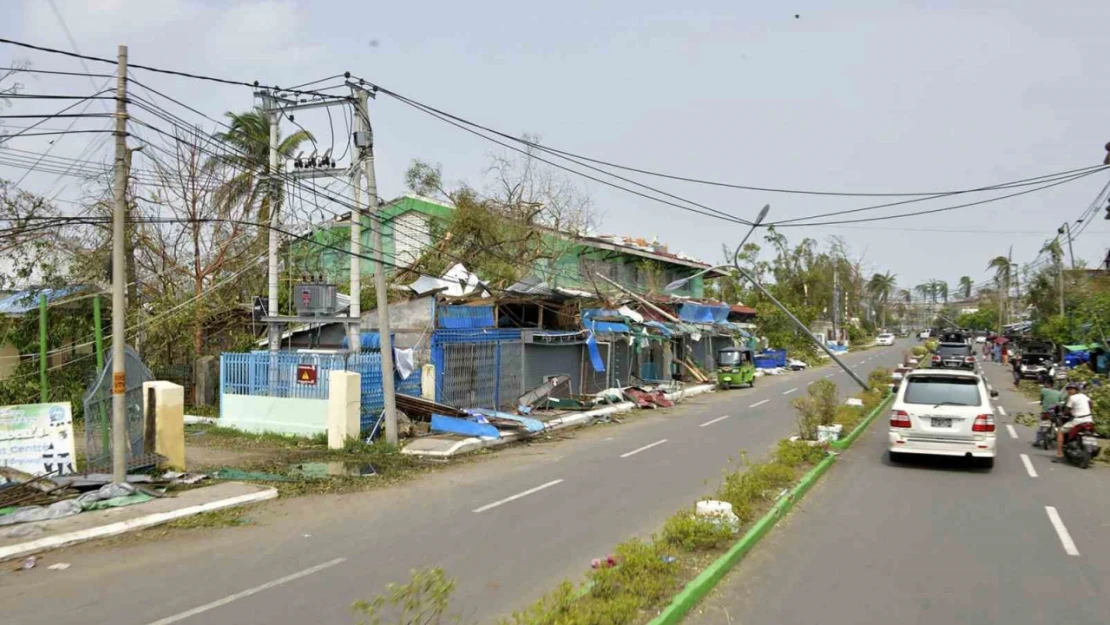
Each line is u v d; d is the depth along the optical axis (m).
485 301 24.84
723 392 34.41
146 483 12.11
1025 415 20.83
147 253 23.97
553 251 33.59
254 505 11.29
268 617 6.42
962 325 138.50
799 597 6.80
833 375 45.25
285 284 25.88
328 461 15.13
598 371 30.45
